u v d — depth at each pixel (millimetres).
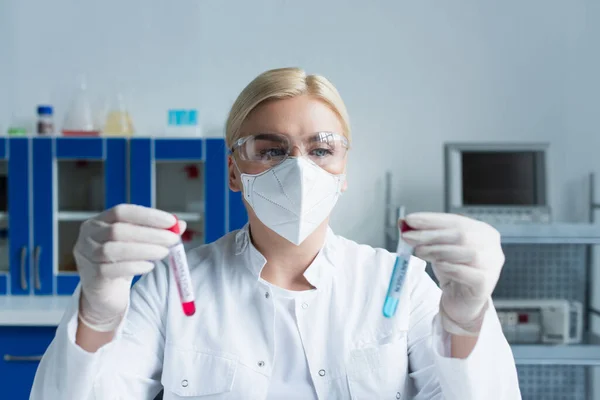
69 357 771
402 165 2584
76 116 2348
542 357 1959
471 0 2588
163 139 2195
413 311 1001
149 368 950
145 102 2570
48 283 2221
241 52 2574
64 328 783
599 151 2611
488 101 2594
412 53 2584
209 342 946
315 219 936
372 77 2582
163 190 2279
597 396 2482
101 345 793
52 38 2555
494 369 818
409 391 1020
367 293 1005
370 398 940
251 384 925
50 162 2209
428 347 963
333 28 2580
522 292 2332
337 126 953
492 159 2166
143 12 2564
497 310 2133
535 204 2166
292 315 969
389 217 2516
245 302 981
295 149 920
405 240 796
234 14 2572
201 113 2576
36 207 2211
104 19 2562
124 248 737
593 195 2531
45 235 2215
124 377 896
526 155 2168
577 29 2600
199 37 2570
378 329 972
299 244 938
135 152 2195
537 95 2600
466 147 2154
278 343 959
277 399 938
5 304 2078
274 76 923
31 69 2557
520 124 2600
